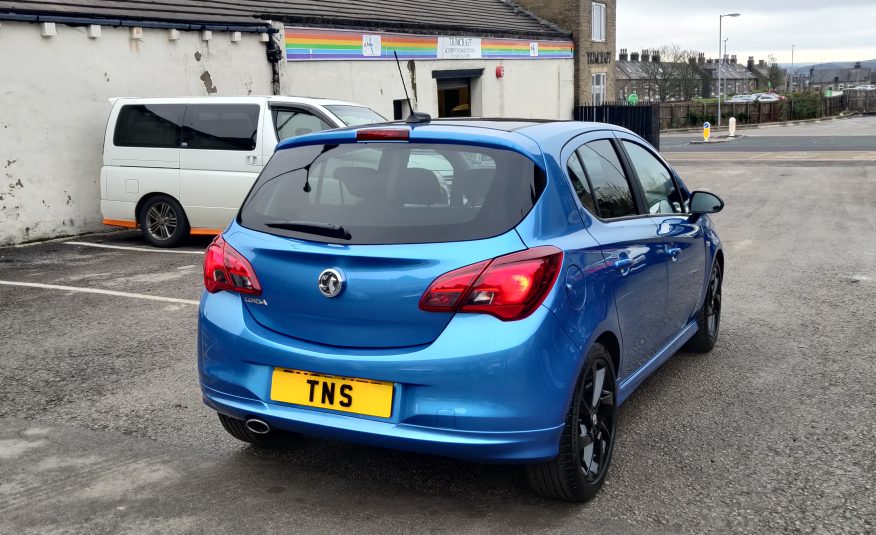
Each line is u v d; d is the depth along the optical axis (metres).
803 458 3.81
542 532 3.10
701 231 5.05
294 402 3.17
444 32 20.64
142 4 12.83
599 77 31.52
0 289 7.68
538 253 3.03
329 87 16.52
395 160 3.33
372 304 3.04
